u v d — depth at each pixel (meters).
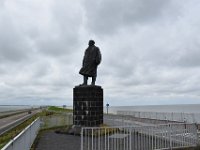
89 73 21.88
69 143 16.08
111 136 13.38
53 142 16.56
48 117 44.59
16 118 50.47
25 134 11.57
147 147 13.40
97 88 21.11
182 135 14.24
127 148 12.79
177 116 29.36
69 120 35.84
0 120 44.62
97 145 14.44
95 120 20.72
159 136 13.71
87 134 16.28
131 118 29.47
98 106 21.09
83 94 21.05
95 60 22.08
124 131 14.23
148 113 32.56
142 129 13.77
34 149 14.20
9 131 24.55
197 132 15.20
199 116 29.20
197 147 13.84
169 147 13.58
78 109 21.14
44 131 22.92
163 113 36.31
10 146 7.37
